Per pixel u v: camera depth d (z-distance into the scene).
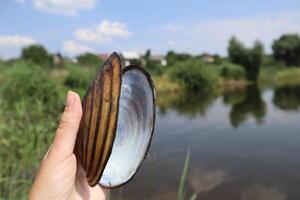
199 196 8.52
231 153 11.66
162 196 8.38
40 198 1.37
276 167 10.27
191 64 38.22
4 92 11.97
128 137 1.57
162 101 26.55
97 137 1.32
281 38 77.19
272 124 16.05
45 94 12.91
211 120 17.52
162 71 38.59
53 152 1.40
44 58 32.41
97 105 1.34
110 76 1.32
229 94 32.41
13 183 5.07
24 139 6.44
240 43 54.69
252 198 8.39
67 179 1.40
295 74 65.50
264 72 57.09
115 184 1.51
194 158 11.15
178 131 15.05
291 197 8.43
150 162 10.61
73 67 21.30
